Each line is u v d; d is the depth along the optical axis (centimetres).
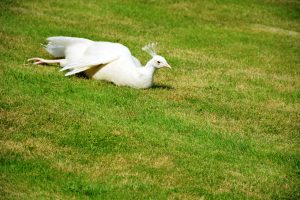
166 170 1381
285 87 2109
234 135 1628
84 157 1398
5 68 1886
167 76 2062
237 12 3141
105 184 1287
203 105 1820
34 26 2406
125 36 2484
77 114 1619
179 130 1612
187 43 2525
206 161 1453
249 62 2378
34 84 1792
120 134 1533
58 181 1278
